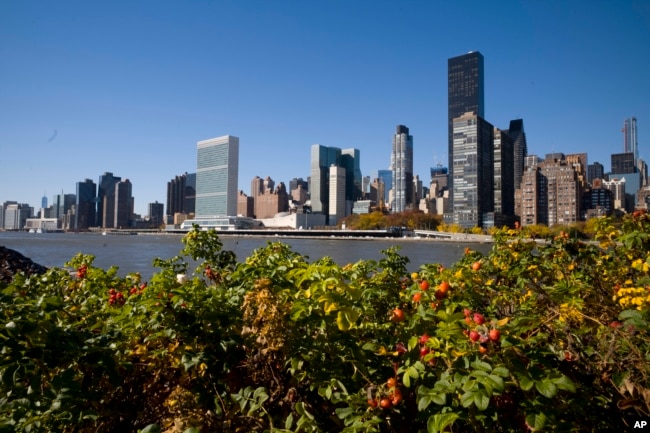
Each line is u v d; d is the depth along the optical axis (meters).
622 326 3.14
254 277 4.12
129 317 3.44
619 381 2.67
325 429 2.93
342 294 3.20
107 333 2.97
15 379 2.36
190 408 2.74
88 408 2.83
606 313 4.20
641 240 4.49
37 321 2.61
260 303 3.03
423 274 4.52
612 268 5.50
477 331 2.56
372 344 3.15
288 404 2.98
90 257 6.63
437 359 2.75
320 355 3.05
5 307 2.69
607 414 2.72
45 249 79.50
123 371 3.16
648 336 3.01
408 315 3.67
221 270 6.17
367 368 3.08
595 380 2.95
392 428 2.55
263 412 2.80
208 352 3.12
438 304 3.48
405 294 3.97
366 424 2.36
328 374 2.95
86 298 4.89
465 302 3.45
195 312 3.26
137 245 104.69
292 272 3.55
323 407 3.12
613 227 5.80
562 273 5.49
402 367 2.70
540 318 3.30
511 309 4.54
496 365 2.34
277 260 4.47
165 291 3.44
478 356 2.43
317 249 95.06
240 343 3.15
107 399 3.08
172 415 2.88
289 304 3.31
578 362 3.04
